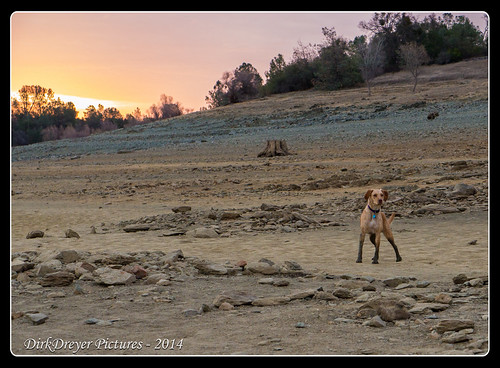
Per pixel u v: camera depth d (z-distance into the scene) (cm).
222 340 621
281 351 569
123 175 4003
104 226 1928
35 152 6812
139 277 987
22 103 18288
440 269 1017
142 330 673
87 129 17162
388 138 4647
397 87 9612
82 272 990
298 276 991
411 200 2002
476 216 1661
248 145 5359
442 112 6144
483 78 9594
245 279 971
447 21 12781
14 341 633
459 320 618
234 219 1869
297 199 2431
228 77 12781
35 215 2297
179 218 1917
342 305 766
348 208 1984
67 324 710
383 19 11812
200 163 4384
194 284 934
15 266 1043
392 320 674
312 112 7888
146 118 15300
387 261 1132
